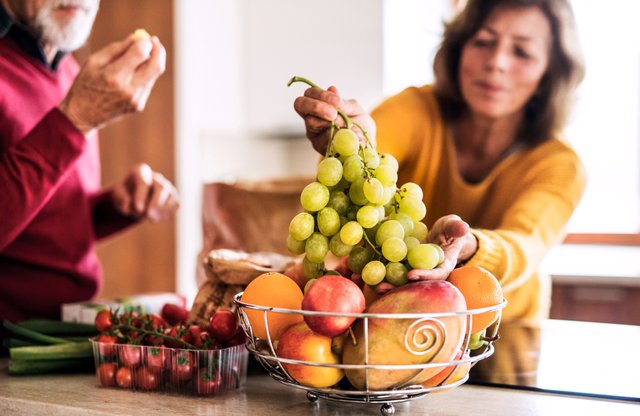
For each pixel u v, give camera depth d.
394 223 0.67
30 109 1.42
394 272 0.66
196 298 0.95
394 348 0.62
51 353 0.93
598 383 0.83
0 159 1.15
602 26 2.75
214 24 2.93
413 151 1.72
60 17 1.37
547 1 1.60
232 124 3.06
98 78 1.12
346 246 0.68
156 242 2.85
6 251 1.47
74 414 0.75
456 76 1.68
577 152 1.63
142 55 1.14
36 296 1.51
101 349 0.85
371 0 2.85
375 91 2.89
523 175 1.63
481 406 0.75
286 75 3.02
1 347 1.20
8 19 1.38
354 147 0.69
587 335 1.10
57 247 1.54
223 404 0.76
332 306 0.63
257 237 1.73
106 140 2.90
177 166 2.77
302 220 0.68
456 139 1.68
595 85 2.78
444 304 0.63
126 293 2.93
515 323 1.22
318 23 2.94
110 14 2.85
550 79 1.61
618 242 2.66
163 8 2.75
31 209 1.16
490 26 1.63
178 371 0.80
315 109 0.82
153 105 2.80
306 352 0.64
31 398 0.80
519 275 1.45
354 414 0.72
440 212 1.71
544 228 1.56
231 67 3.04
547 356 0.96
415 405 0.75
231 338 0.83
